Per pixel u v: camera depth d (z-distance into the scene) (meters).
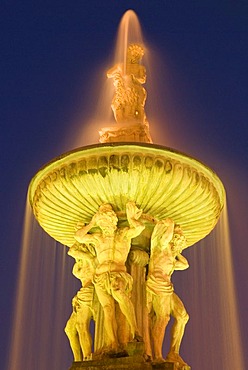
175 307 9.85
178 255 10.25
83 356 9.79
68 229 10.80
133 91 11.23
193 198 10.05
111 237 9.74
